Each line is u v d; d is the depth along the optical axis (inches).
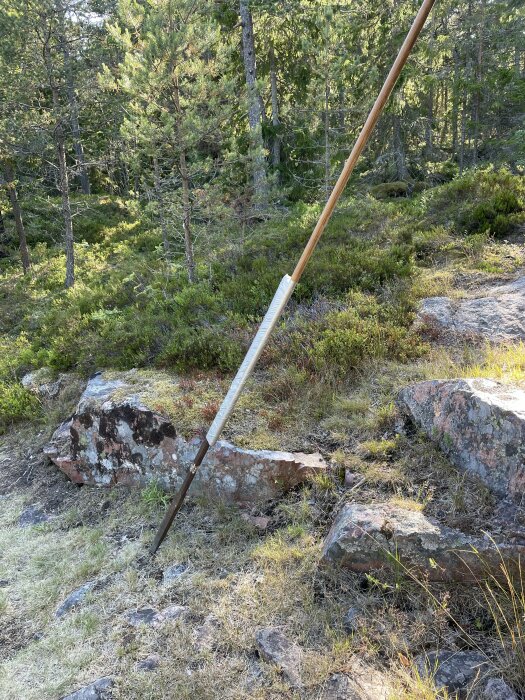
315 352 171.8
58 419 206.5
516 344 161.8
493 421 108.0
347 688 82.9
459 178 332.2
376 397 153.3
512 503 101.3
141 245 518.9
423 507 108.7
